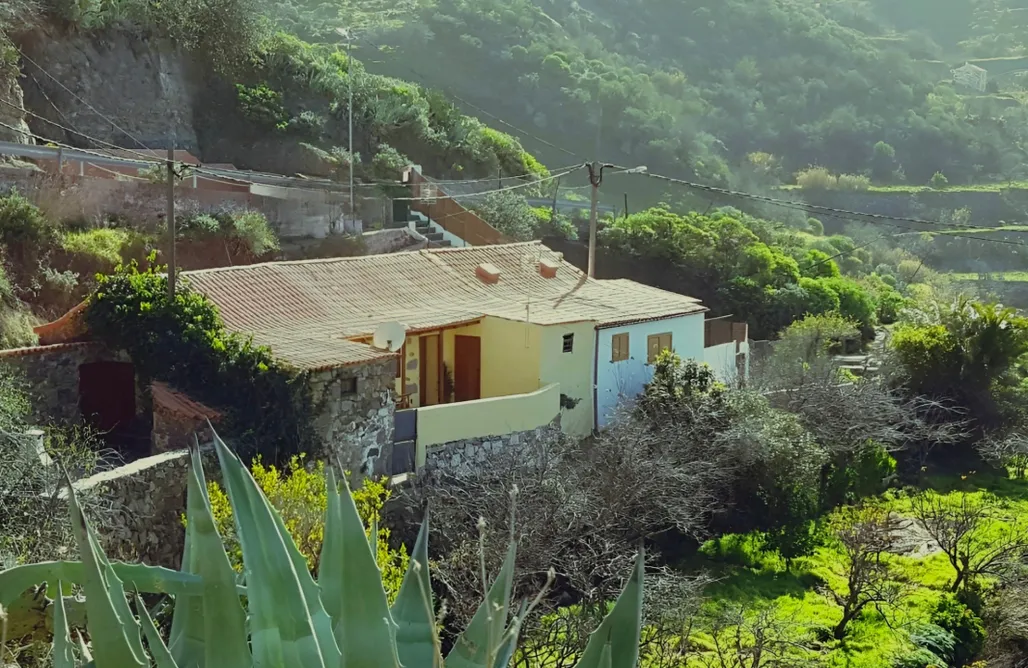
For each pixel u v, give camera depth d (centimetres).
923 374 2836
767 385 2509
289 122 3797
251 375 1592
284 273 2131
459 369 2245
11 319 1767
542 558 1441
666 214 3869
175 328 1653
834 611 1711
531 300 2405
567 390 2191
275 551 386
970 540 1916
